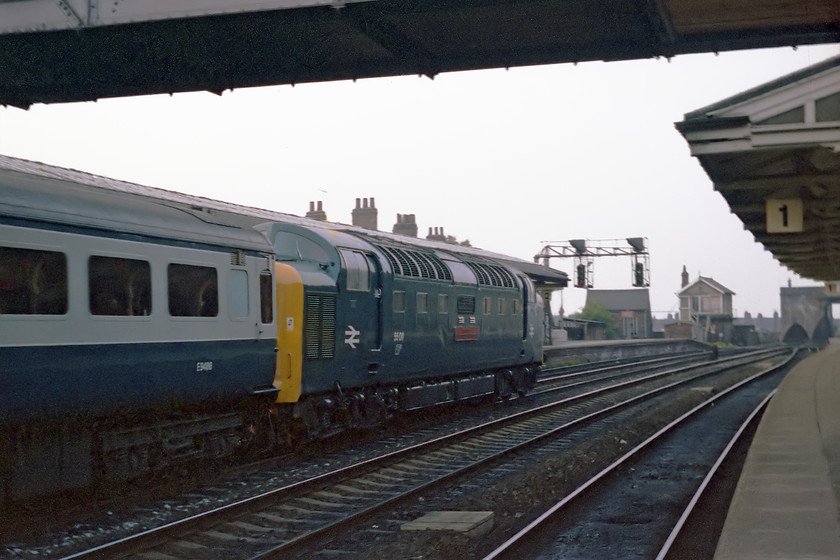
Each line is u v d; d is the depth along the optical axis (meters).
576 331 69.06
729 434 17.39
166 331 10.25
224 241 11.41
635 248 43.62
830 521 8.37
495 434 16.67
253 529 8.94
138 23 12.66
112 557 7.60
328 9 12.13
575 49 13.91
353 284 14.91
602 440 16.36
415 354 17.05
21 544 8.04
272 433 12.96
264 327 12.16
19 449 8.53
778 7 12.10
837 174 19.86
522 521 9.70
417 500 10.59
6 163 14.47
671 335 94.81
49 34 13.05
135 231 9.84
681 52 13.76
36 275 8.52
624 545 8.62
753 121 16.89
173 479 11.20
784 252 35.66
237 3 12.23
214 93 15.22
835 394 24.16
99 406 9.34
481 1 11.91
